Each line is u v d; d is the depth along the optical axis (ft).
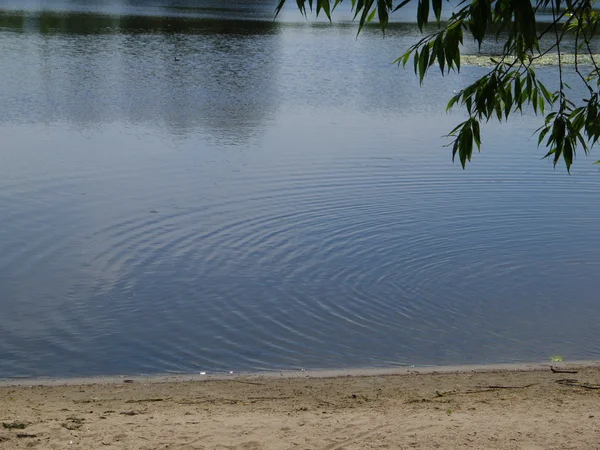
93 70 105.70
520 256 43.11
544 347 33.27
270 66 117.60
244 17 200.13
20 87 91.25
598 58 128.47
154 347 32.32
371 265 41.42
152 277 39.17
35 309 35.47
